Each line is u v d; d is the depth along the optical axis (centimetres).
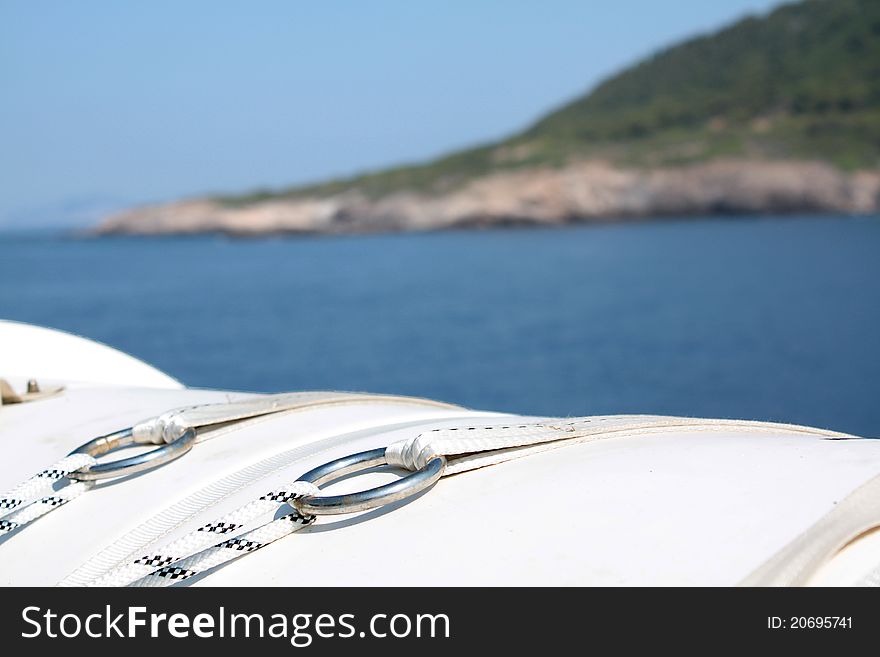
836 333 2123
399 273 4762
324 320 2642
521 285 3747
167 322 2611
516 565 111
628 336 2188
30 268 5850
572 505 121
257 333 2355
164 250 9112
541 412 1341
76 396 212
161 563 116
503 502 125
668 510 116
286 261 6341
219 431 169
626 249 6309
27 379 248
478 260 5641
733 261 4794
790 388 1455
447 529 121
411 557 117
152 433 167
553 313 2727
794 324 2308
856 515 108
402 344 2125
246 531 126
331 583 115
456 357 1920
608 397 1445
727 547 107
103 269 5666
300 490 123
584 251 6172
